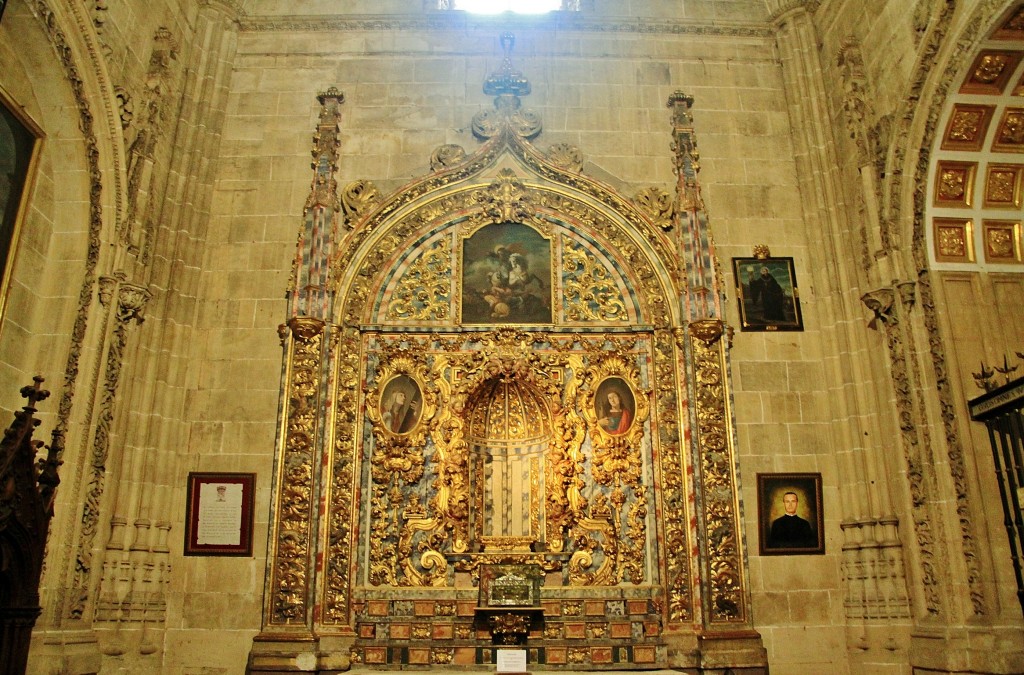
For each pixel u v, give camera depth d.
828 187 15.93
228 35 17.09
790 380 15.17
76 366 12.52
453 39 17.56
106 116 13.23
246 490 14.10
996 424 12.46
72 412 12.36
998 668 11.41
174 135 15.43
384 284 15.59
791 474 14.59
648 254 15.77
